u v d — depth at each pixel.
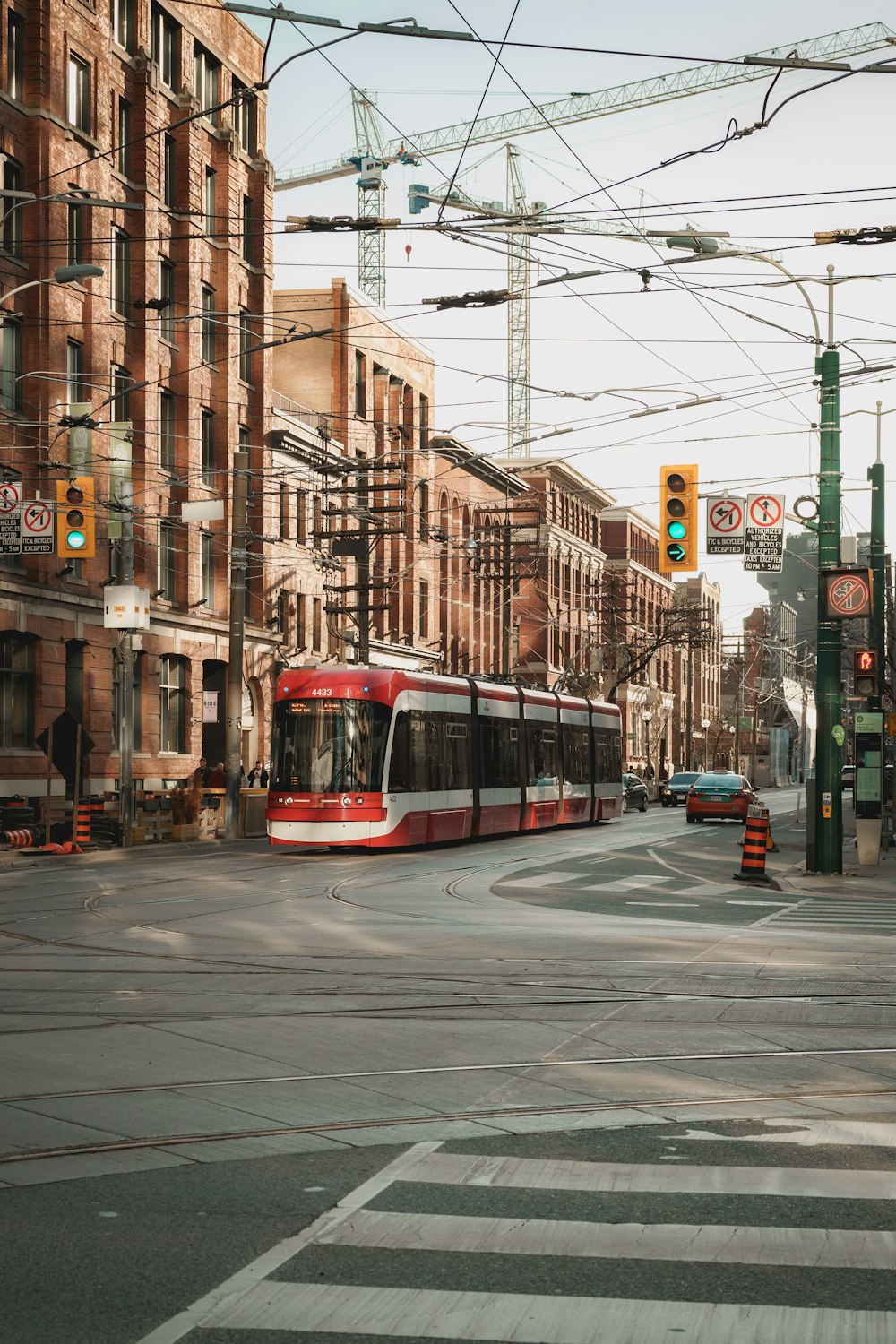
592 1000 12.09
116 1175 6.73
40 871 26.52
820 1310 4.99
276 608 52.53
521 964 14.31
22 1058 9.45
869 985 13.11
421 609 70.56
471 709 35.03
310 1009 11.48
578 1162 6.95
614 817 50.50
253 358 50.72
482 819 35.16
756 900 22.20
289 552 53.72
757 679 140.62
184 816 36.62
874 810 29.66
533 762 39.53
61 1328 4.79
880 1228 5.90
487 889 23.17
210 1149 7.23
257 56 51.47
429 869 26.89
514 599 87.75
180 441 45.25
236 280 49.00
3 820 33.25
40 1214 6.08
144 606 33.53
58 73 37.75
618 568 106.69
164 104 44.16
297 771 29.92
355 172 98.19
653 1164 6.92
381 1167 6.88
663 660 116.75
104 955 14.77
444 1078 8.98
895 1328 4.84
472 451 75.62
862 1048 10.09
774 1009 11.74
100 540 39.62
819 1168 6.84
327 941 16.11
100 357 39.72
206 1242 5.70
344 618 59.16
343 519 60.22
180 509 42.00
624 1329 4.82
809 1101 8.41
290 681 30.48
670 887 24.30
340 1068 9.23
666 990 12.69
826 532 26.55
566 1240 5.71
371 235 99.62
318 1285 5.20
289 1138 7.45
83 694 39.28
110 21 41.09
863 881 25.98
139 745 43.09
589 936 16.83
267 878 24.59
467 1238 5.73
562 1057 9.67
